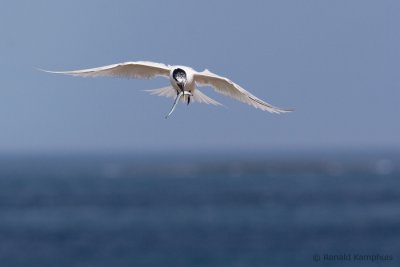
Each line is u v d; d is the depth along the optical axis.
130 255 52.25
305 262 48.09
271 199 95.12
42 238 62.97
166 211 82.81
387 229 63.00
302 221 70.81
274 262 48.09
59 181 152.62
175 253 52.53
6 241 61.69
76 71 10.64
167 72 10.84
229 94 10.77
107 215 80.19
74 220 76.44
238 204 89.25
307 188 115.25
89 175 176.62
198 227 67.50
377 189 109.06
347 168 188.62
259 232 62.84
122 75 10.85
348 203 87.31
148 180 150.75
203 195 104.31
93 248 56.16
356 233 60.97
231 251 52.88
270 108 10.57
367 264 47.16
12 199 105.06
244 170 187.50
